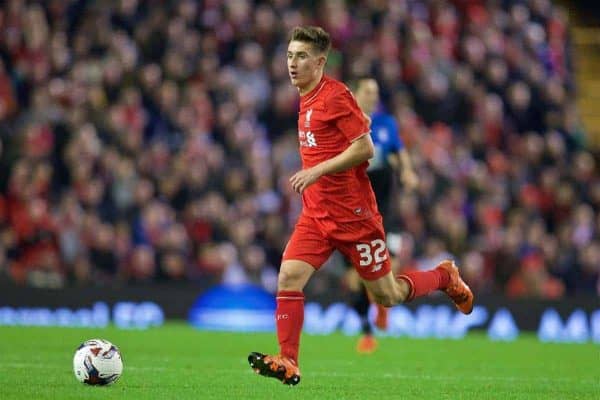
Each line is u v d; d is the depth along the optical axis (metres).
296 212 61.50
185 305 55.91
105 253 56.34
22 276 55.19
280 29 70.50
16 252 55.59
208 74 66.50
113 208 58.28
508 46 78.75
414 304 55.69
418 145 67.31
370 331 40.44
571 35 91.81
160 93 64.12
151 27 67.81
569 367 36.06
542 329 56.16
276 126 66.69
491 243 64.12
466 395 26.52
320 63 25.06
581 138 77.06
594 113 91.12
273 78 68.19
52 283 55.03
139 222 57.72
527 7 83.81
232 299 56.25
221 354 38.06
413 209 62.38
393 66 70.75
